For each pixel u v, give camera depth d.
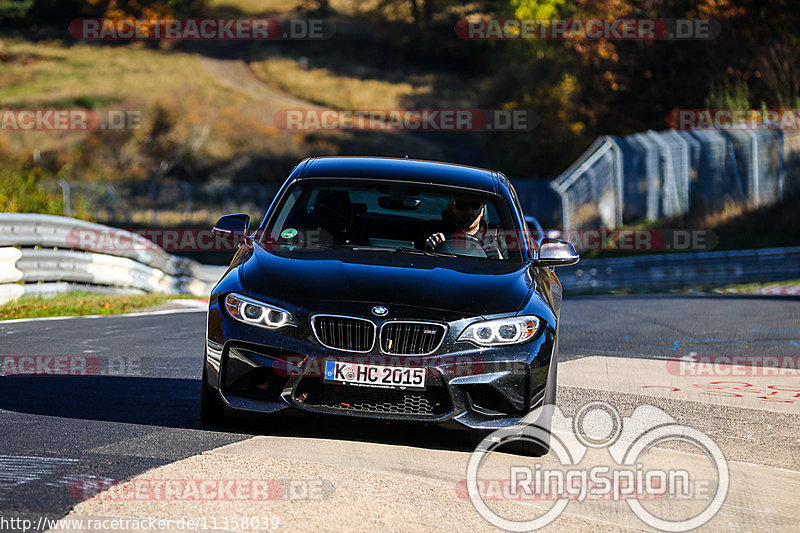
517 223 23.45
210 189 157.62
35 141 186.50
